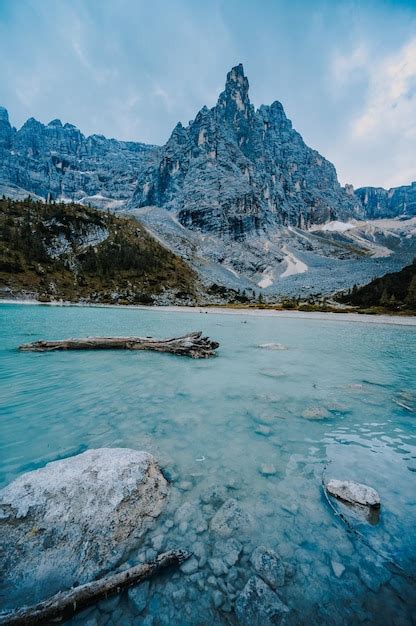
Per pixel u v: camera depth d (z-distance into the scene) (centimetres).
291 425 824
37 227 12131
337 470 609
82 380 1210
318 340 2662
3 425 786
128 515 447
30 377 1234
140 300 10775
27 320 3472
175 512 475
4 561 362
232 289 17288
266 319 5250
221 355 1825
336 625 315
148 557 395
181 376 1317
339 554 405
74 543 396
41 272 9931
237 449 687
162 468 602
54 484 464
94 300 9794
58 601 319
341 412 925
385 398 1063
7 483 527
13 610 313
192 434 757
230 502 501
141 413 888
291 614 325
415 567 388
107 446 680
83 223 13612
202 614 325
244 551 406
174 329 3122
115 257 12688
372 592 352
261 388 1166
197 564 385
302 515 476
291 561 392
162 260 15038
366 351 2094
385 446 716
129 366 1456
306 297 16825
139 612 327
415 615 328
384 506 501
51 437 721
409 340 2712
